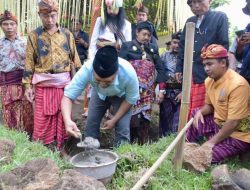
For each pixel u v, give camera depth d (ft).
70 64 15.75
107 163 9.46
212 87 12.46
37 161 9.26
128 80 12.16
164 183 10.21
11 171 9.06
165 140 13.28
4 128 15.48
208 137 13.15
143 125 17.26
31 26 19.04
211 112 13.10
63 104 11.82
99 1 18.51
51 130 15.58
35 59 15.38
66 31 15.74
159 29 23.84
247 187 9.55
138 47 16.26
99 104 13.74
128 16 25.18
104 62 10.89
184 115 10.44
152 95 16.87
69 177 8.46
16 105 17.06
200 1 14.12
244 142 11.73
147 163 11.08
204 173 10.66
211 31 14.12
